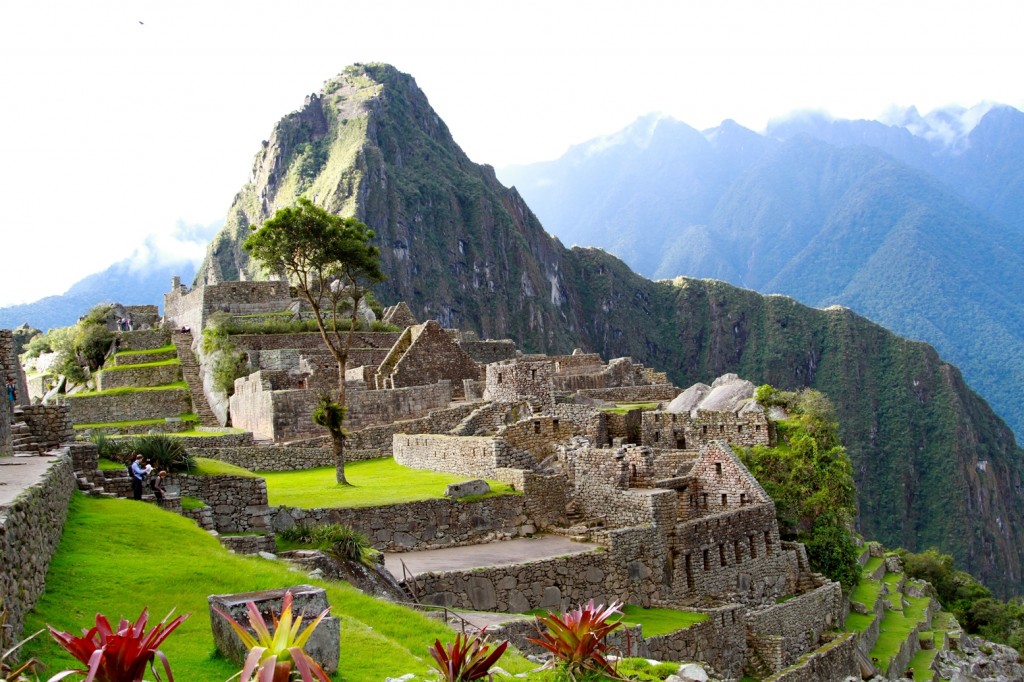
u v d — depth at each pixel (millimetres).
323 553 26953
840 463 48875
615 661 18734
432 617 24828
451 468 42625
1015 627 87000
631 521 37219
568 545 35250
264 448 47812
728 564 39812
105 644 11930
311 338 76375
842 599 46094
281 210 62875
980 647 67500
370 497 35812
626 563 34875
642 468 39781
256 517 30844
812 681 37594
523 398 53281
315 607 16422
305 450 48625
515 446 43938
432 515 35094
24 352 114438
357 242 64562
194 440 50312
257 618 12641
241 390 63375
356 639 18594
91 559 20062
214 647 16422
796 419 50406
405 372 62812
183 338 84688
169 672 12672
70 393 81500
